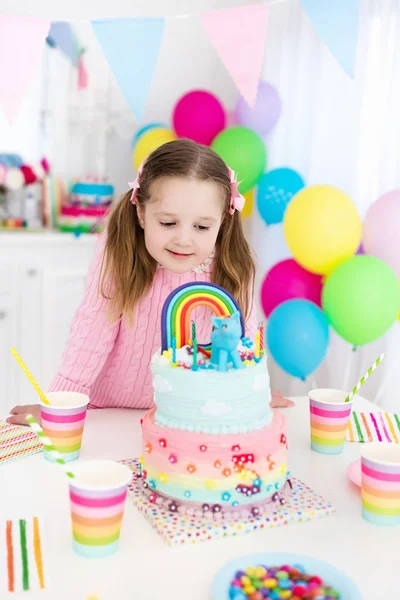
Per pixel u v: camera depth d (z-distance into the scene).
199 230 1.18
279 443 0.94
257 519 0.89
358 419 1.31
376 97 2.28
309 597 0.71
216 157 1.19
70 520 0.89
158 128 2.74
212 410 0.92
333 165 2.51
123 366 1.40
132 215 1.31
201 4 3.07
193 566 0.79
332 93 2.51
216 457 0.89
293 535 0.87
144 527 0.88
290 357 2.10
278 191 2.41
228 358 0.96
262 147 2.51
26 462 1.07
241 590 0.72
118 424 1.27
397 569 0.80
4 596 0.71
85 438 1.18
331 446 1.15
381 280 1.90
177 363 0.96
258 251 2.94
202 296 1.05
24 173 2.99
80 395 1.15
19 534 0.84
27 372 1.06
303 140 2.72
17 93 1.44
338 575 0.75
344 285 1.91
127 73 1.49
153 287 1.34
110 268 1.31
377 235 1.96
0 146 3.00
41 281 2.75
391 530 0.90
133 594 0.72
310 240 2.00
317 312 2.09
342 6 1.42
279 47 2.81
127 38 1.48
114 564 0.79
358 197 2.38
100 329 1.32
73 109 3.03
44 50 2.98
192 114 2.63
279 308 2.12
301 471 1.08
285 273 2.22
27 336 2.76
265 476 0.92
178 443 0.91
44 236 2.72
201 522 0.88
